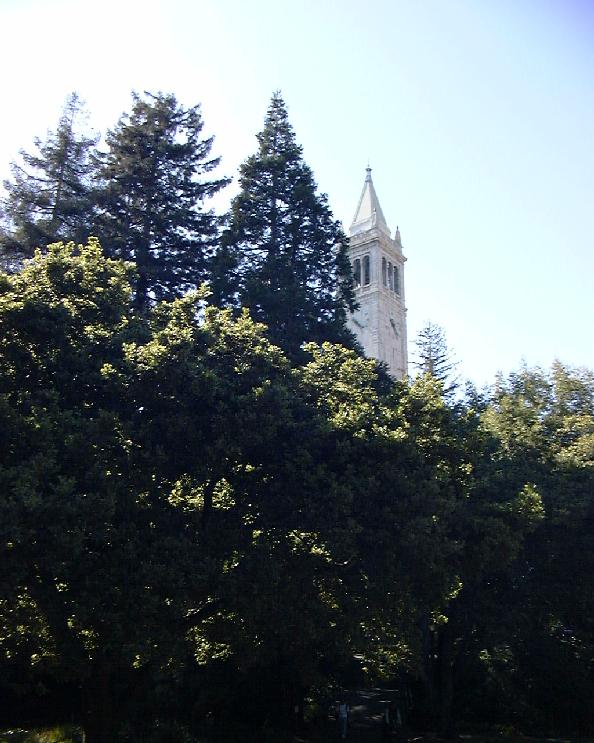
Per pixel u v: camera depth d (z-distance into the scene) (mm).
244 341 19844
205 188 36219
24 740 22891
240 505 18375
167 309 21641
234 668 26234
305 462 17859
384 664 27453
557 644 32312
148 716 24453
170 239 34500
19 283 18359
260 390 17812
